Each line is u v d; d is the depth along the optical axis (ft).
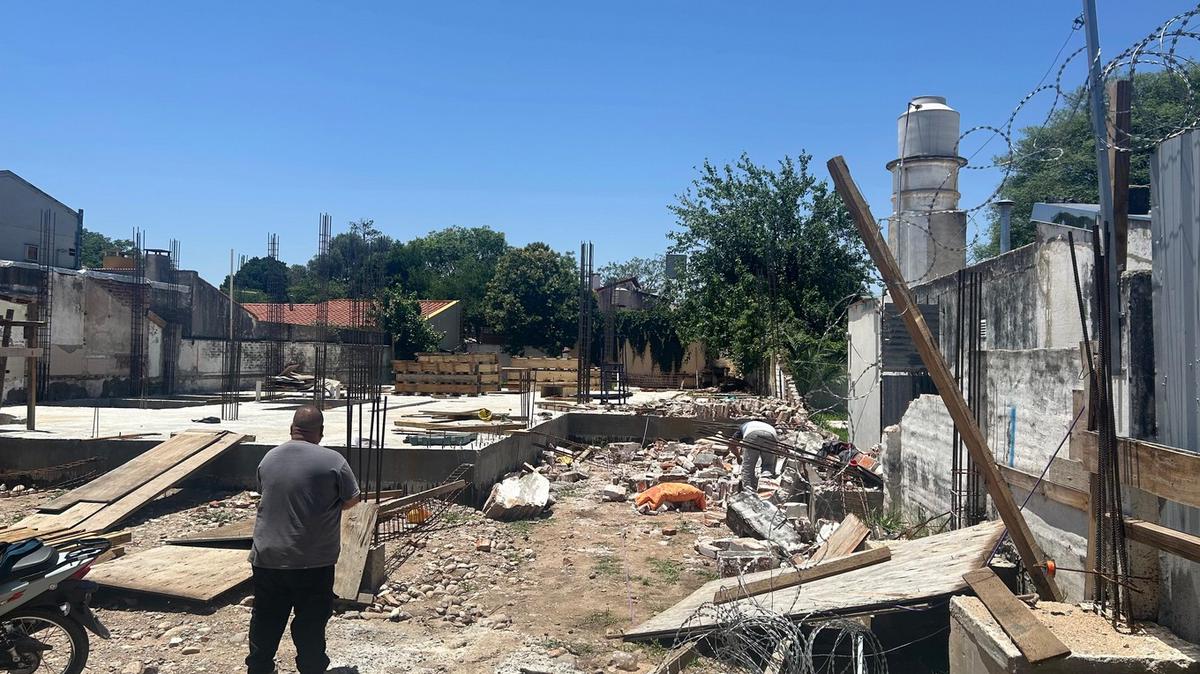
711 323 104.83
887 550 20.74
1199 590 12.63
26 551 15.97
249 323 103.30
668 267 123.13
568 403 71.56
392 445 37.93
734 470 47.73
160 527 29.66
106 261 93.91
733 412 67.46
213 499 34.55
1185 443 13.41
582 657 18.67
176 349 84.28
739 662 17.54
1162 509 13.79
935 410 27.68
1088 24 14.48
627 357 130.11
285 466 15.72
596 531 32.01
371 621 20.57
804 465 36.45
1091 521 14.96
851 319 54.39
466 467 35.14
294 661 17.66
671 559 27.81
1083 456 15.15
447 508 33.65
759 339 98.37
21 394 66.18
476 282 182.91
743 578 22.76
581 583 24.86
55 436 39.27
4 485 36.76
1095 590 14.42
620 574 25.88
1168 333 13.89
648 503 35.99
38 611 15.72
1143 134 15.16
